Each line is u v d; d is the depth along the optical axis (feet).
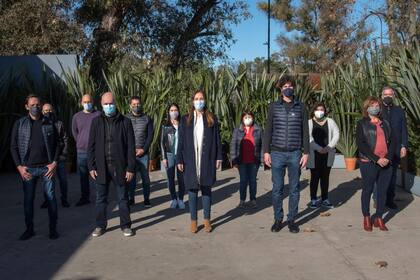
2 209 29.37
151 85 45.78
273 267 18.43
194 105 22.74
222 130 45.06
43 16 73.77
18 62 48.57
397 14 55.72
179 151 23.11
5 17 74.59
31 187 22.48
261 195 32.32
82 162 29.63
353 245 20.86
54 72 48.67
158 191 34.06
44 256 20.15
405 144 26.50
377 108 22.70
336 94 44.73
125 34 76.43
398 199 29.71
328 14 63.72
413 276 17.30
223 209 28.25
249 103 45.39
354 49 59.36
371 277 17.26
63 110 44.16
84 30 78.38
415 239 21.54
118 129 22.34
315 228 23.66
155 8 76.89
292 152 22.67
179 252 20.39
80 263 19.22
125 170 22.53
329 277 17.34
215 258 19.57
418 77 31.45
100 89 47.24
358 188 33.83
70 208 29.17
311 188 27.91
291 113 22.59
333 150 27.78
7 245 21.72
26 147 22.16
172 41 81.00
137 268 18.57
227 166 45.29
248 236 22.54
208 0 80.84
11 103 44.50
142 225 24.77
